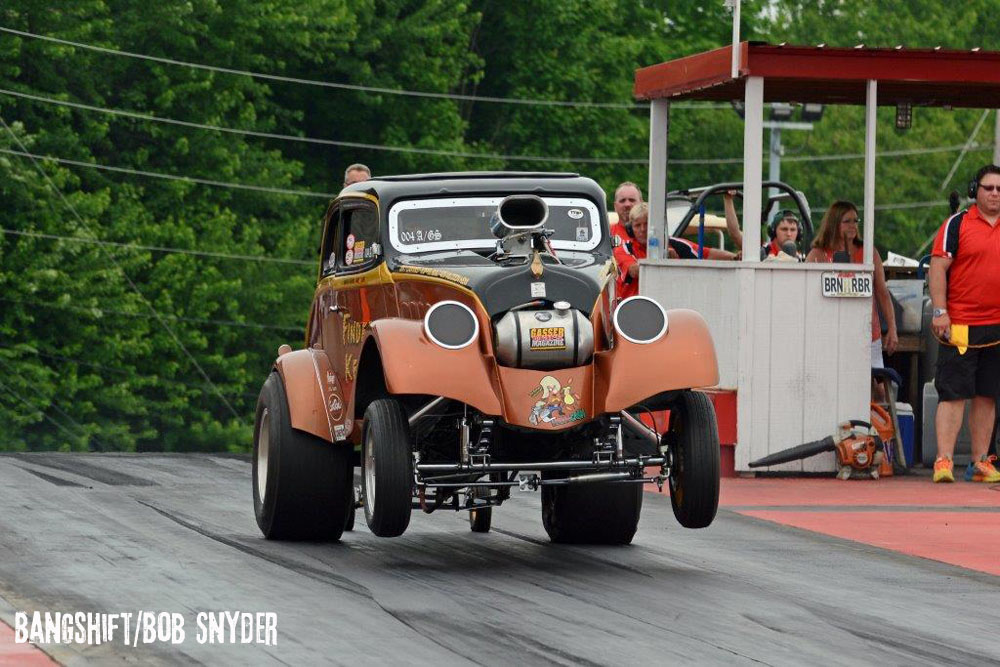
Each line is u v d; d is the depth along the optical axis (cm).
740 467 4247
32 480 3841
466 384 2627
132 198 13238
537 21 16150
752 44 4247
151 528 3134
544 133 16400
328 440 3016
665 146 4822
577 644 2141
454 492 2795
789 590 2583
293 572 2673
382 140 14950
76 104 13125
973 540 3191
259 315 14138
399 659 2039
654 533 3225
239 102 14038
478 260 2875
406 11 15475
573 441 2812
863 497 3859
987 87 4647
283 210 14500
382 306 2947
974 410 4225
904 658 2117
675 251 4831
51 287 12325
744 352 4250
